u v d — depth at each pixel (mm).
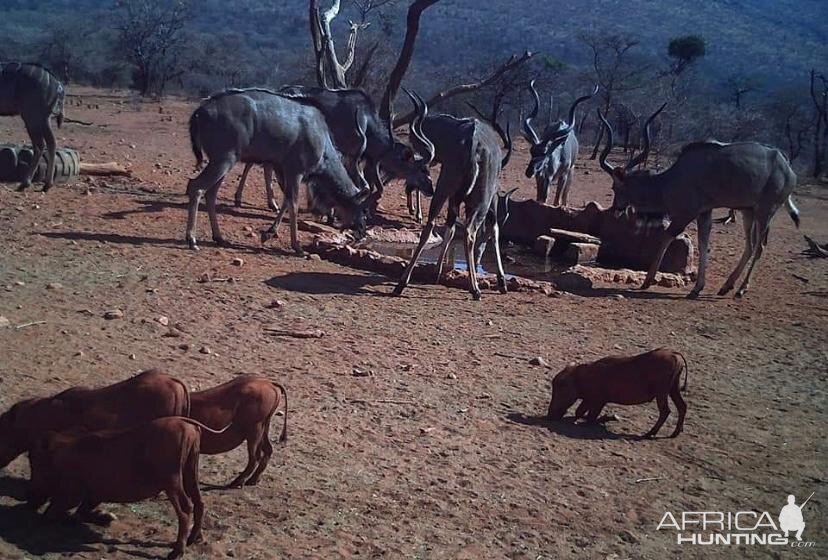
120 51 61812
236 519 6273
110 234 14523
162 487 5703
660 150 39219
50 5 122250
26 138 26672
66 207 16156
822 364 11430
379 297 12828
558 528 6715
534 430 8516
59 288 11195
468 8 133250
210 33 101188
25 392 7875
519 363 10422
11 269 11898
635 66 65812
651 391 8562
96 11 114938
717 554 6605
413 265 13109
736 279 15414
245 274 13148
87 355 9016
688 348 11734
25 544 5625
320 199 15820
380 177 18891
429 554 6109
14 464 6777
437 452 7789
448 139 13141
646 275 15688
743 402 9859
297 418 8156
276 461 7273
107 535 5898
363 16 40500
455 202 13555
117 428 6324
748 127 47156
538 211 18875
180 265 13148
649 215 16172
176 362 9188
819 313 14078
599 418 8953
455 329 11570
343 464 7359
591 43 60062
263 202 19625
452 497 7000
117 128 32750
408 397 8992
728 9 143500
